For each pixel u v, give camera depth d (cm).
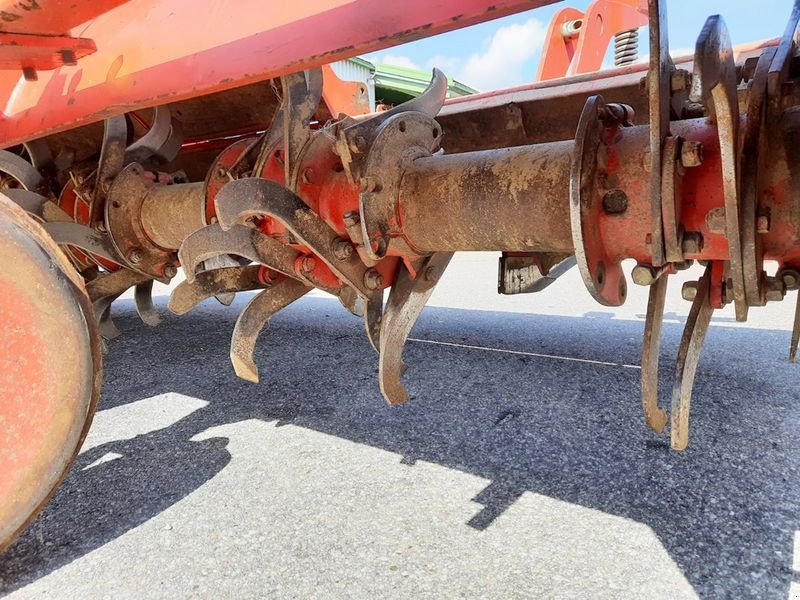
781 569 134
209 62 143
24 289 129
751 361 274
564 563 140
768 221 113
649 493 168
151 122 292
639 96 192
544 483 176
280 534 157
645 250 131
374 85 906
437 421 224
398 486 178
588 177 124
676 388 135
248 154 197
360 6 118
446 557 144
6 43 132
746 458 184
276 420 234
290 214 163
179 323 417
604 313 398
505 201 145
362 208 155
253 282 214
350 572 141
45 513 173
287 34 129
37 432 138
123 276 263
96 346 144
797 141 115
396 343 190
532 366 282
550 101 207
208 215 202
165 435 224
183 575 143
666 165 112
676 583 132
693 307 140
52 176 287
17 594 140
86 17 127
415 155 168
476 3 99
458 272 615
